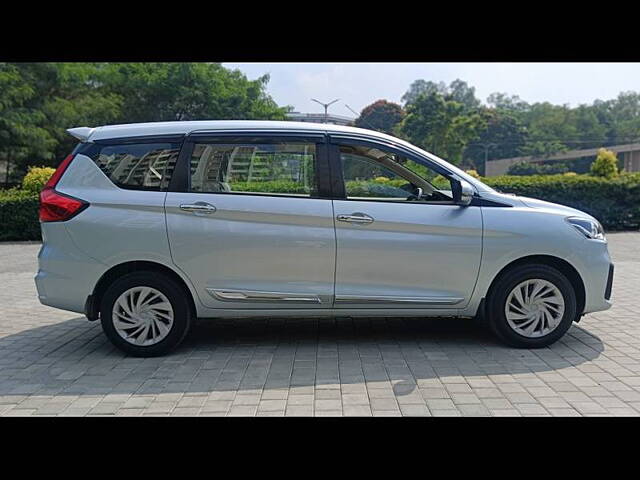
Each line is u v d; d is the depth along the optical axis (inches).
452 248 183.6
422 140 2071.9
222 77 1204.5
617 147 2810.0
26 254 474.3
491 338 200.8
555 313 187.8
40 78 829.2
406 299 184.9
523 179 623.2
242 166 186.4
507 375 163.5
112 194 182.7
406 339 201.2
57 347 199.5
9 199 560.4
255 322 227.0
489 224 184.2
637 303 254.8
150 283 183.3
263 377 164.6
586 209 609.0
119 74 1042.1
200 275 182.9
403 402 145.0
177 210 181.3
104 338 210.4
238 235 181.5
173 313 184.7
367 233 182.7
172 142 186.7
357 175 187.9
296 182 185.9
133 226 180.5
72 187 184.5
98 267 181.8
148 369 173.8
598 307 190.5
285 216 181.9
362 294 184.1
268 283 183.9
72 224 180.9
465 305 187.9
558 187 609.6
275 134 187.5
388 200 187.3
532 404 142.9
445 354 183.5
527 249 184.4
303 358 181.5
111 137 187.8
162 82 1087.6
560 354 182.2
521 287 186.9
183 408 143.6
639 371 165.9
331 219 182.2
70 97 901.8
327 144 187.8
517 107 4035.4
